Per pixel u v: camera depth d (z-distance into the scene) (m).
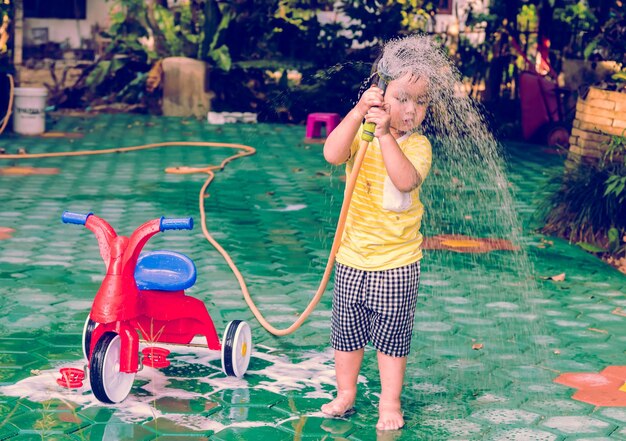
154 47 18.56
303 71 17.69
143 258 5.14
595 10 10.96
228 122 17.00
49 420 4.57
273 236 8.84
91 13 19.47
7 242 8.18
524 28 18.34
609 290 7.47
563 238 9.18
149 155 13.21
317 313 6.57
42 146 13.58
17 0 18.12
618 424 4.78
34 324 6.07
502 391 5.21
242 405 4.85
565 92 15.73
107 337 4.67
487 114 16.45
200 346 5.23
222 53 17.73
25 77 18.25
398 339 4.59
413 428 4.65
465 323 6.46
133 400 4.86
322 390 5.11
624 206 8.91
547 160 13.99
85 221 4.89
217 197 10.52
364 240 4.53
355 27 17.92
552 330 6.38
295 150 14.13
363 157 4.39
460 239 8.95
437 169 11.83
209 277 7.36
